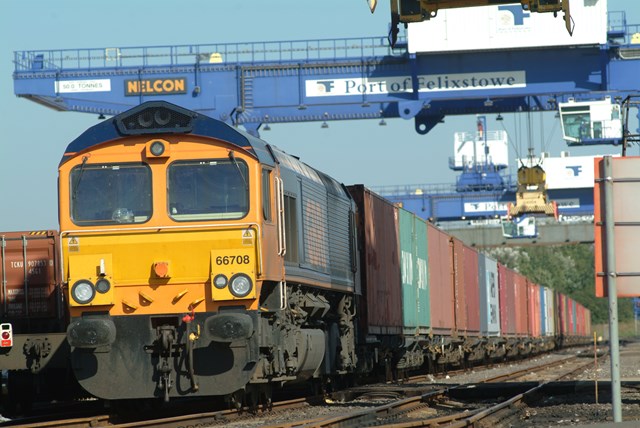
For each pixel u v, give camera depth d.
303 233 35.00
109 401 30.94
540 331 111.50
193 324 28.94
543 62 63.59
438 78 64.00
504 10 62.09
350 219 43.12
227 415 30.31
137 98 64.69
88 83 64.44
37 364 33.09
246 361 28.89
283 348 31.77
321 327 38.19
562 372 65.44
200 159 29.73
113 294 29.23
